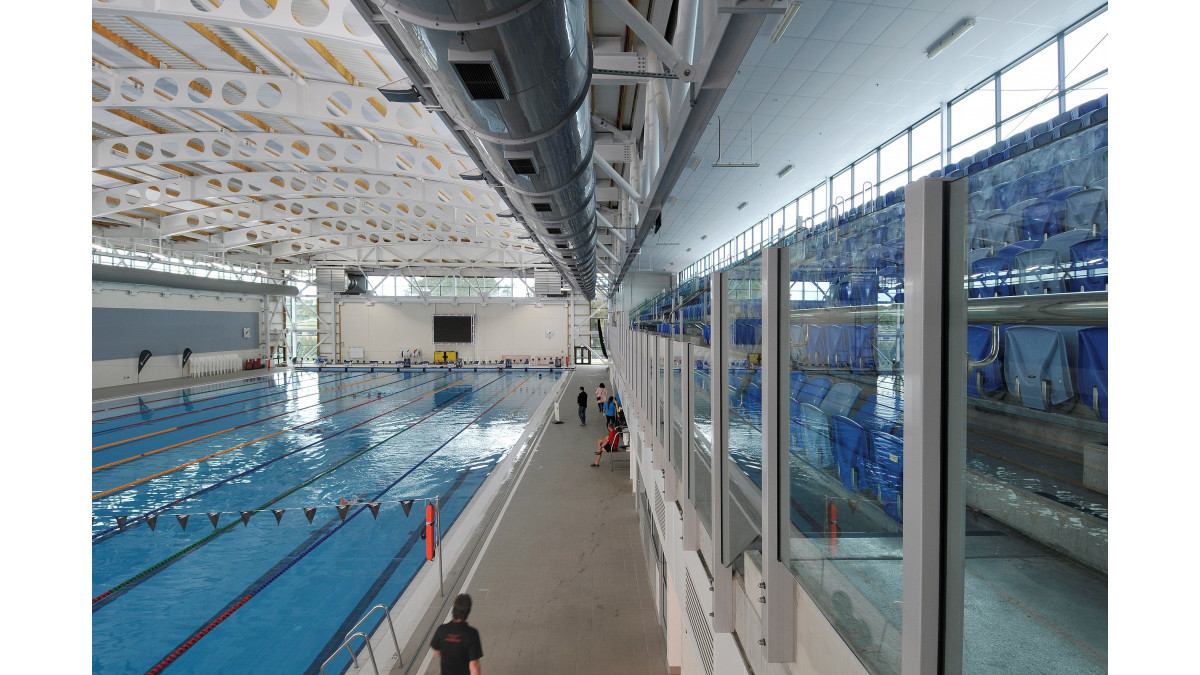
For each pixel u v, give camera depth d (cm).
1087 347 98
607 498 1015
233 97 1148
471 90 296
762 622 205
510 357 3856
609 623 602
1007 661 105
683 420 366
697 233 1814
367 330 3834
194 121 1269
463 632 452
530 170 456
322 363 3681
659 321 617
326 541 832
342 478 1175
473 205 1723
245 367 3325
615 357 2086
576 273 1606
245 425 1748
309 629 602
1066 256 104
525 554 777
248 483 1141
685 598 383
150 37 939
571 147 460
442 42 262
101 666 545
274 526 891
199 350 2986
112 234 2223
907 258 98
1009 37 630
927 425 97
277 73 1083
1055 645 104
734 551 255
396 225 2542
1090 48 588
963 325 96
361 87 1066
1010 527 111
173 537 847
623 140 1064
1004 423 113
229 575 725
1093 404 98
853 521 144
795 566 183
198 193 1717
